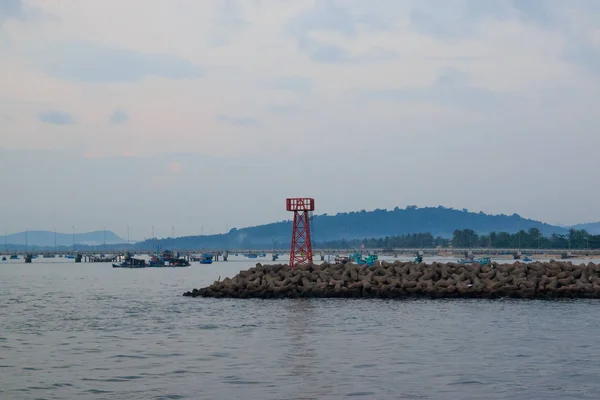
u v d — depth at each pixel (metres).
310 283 72.38
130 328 46.69
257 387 26.83
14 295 87.12
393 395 25.31
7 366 31.83
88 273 194.00
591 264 73.12
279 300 68.06
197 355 34.53
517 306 58.12
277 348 36.50
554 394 25.38
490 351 34.69
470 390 26.05
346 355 33.91
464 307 57.66
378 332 42.22
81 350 36.66
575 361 31.81
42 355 35.03
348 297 69.31
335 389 26.33
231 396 25.38
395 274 75.69
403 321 47.91
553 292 66.50
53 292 94.12
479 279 71.25
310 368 30.58
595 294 65.56
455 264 76.81
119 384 27.67
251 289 73.19
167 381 28.16
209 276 162.75
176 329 45.56
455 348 35.72
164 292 91.25
